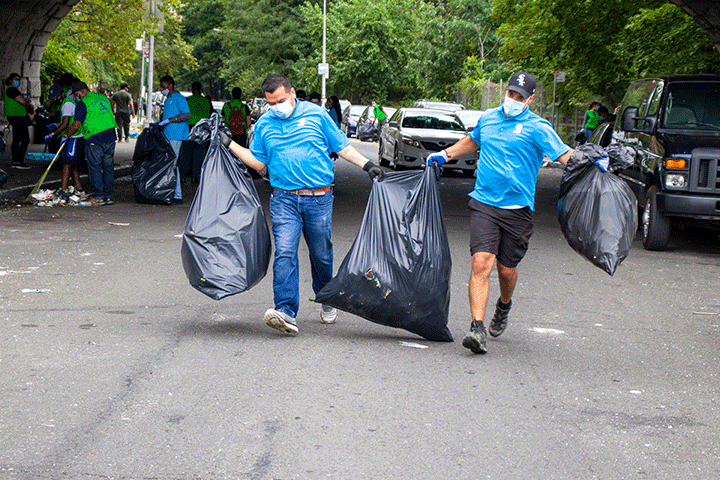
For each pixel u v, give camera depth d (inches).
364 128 1504.7
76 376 193.2
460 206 587.5
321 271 245.6
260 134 234.8
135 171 533.0
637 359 224.1
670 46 754.2
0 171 526.0
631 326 262.2
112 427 162.9
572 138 1195.3
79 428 161.9
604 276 347.6
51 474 140.8
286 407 176.9
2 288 282.8
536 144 216.4
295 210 235.3
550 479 145.3
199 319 250.7
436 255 228.4
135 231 418.6
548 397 189.5
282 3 2500.0
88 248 365.4
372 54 2233.0
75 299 270.7
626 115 450.9
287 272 232.2
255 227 238.1
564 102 1186.6
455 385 195.6
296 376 198.1
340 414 173.8
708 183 402.3
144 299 274.1
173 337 229.5
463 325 254.8
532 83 213.6
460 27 1728.6
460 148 231.9
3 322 239.5
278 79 227.5
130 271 318.3
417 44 1831.9
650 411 182.1
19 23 865.5
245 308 267.3
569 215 226.5
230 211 237.9
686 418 178.2
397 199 231.8
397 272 228.2
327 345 226.7
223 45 2893.7
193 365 204.2
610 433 168.1
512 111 215.2
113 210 499.2
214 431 162.4
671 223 423.5
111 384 188.4
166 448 153.5
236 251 235.0
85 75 1264.8
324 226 237.9
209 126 242.2
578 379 203.9
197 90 689.0
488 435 164.9
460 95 1796.3
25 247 361.7
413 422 170.6
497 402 184.7
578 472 148.5
